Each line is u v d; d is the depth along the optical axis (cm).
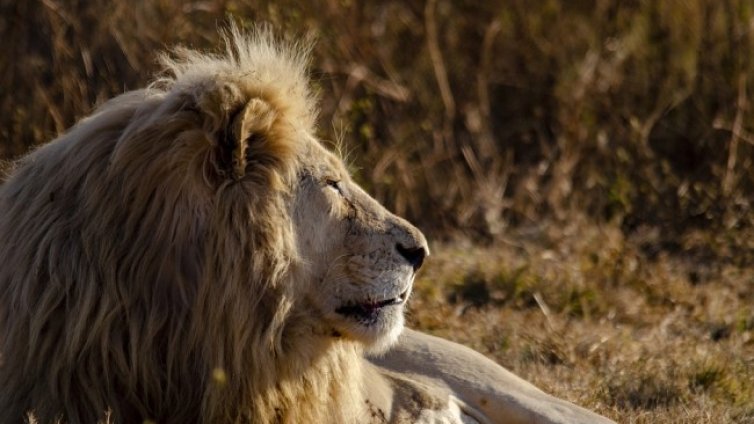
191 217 670
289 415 703
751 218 1602
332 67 1731
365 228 727
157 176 666
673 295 1347
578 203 1688
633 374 1055
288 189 700
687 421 947
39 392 668
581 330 1195
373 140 1709
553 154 1767
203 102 670
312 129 755
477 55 1841
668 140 1784
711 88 1797
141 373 669
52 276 662
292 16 1697
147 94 706
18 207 688
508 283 1345
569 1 1870
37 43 1597
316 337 716
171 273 670
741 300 1359
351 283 723
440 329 1183
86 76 1595
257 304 682
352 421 750
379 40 1789
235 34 776
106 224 664
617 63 1820
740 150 1720
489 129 1795
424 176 1705
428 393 848
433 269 1379
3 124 1553
